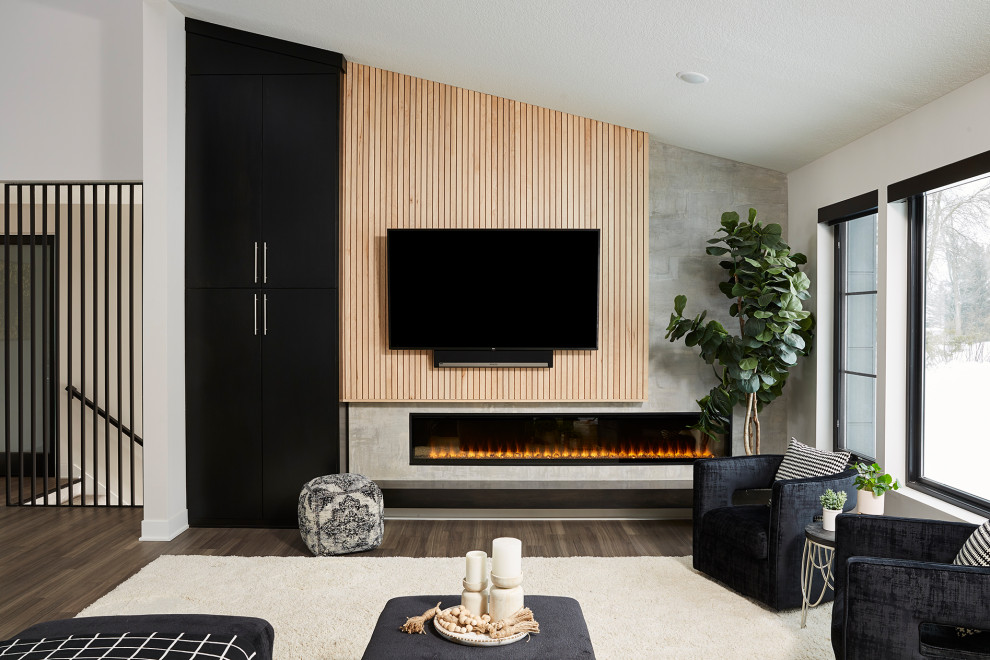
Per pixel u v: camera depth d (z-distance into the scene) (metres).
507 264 5.30
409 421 5.48
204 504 5.10
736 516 3.81
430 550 4.56
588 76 4.56
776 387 5.18
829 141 4.64
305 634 3.22
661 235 5.54
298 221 5.10
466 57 4.73
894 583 2.35
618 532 4.99
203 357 5.09
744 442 5.21
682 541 4.78
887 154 4.17
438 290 5.30
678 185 5.55
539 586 3.82
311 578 3.97
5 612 3.54
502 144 5.38
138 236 6.58
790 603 3.47
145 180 4.84
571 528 5.09
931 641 2.38
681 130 5.16
